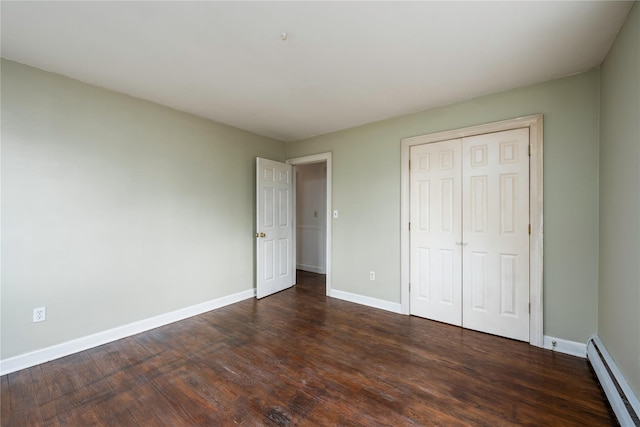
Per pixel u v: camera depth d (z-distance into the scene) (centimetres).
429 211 305
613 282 186
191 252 320
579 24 167
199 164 328
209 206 338
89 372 207
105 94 253
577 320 228
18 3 148
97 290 249
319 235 547
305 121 345
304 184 570
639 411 141
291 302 367
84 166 241
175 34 177
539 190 241
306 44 188
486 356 228
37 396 181
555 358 224
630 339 159
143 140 279
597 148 218
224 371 209
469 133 277
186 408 171
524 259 251
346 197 374
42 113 220
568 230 230
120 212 263
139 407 171
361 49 194
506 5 152
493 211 266
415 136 313
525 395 180
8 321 206
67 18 161
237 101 283
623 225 169
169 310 299
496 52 197
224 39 183
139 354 233
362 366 215
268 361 222
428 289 307
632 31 154
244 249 381
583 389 186
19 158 210
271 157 419
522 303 252
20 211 211
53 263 226
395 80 238
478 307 275
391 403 174
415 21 165
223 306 351
